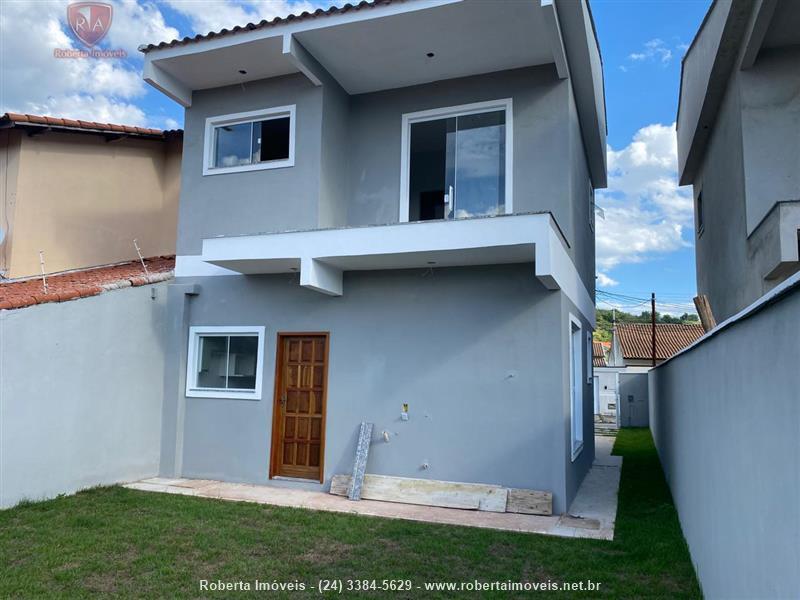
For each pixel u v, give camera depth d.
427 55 8.51
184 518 6.64
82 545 5.66
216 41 8.66
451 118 9.09
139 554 5.48
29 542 5.75
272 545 5.79
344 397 8.45
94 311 8.24
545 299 7.67
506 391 7.68
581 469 9.52
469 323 7.97
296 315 8.89
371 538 6.05
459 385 7.90
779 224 6.91
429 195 9.05
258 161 9.40
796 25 7.98
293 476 8.67
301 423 8.75
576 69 8.77
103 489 8.02
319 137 8.85
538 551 5.72
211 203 9.53
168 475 9.10
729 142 9.61
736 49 8.80
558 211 8.27
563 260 7.83
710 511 4.52
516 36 8.01
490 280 7.95
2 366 7.00
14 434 7.10
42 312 7.50
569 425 7.95
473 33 7.97
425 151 9.21
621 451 13.84
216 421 9.11
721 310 10.77
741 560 3.38
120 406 8.59
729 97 9.54
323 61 8.76
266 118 9.41
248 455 8.83
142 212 12.77
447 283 8.15
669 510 7.50
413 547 5.77
